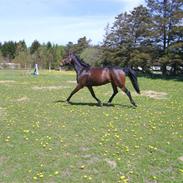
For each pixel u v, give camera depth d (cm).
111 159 974
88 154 1012
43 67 9388
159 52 5122
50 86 3094
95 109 1730
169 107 1884
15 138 1155
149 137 1205
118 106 1859
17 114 1573
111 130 1279
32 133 1216
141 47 5566
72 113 1603
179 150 1069
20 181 815
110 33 6469
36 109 1708
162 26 4959
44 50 9956
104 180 830
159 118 1541
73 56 1838
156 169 910
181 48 4791
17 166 903
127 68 1811
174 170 907
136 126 1364
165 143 1131
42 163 924
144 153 1027
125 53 5962
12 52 12006
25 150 1027
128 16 5956
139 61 5391
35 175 845
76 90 1884
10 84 3238
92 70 1823
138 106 1888
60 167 904
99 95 2397
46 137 1164
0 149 1035
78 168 902
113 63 6172
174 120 1504
